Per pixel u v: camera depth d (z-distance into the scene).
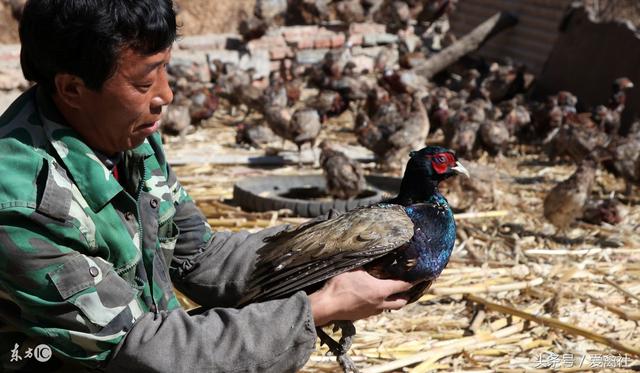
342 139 13.27
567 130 11.27
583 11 14.69
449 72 17.44
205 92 13.66
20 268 3.05
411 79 15.35
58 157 3.20
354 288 3.59
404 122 11.25
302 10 19.09
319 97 14.28
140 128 3.25
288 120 11.70
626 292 6.76
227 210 9.08
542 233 8.57
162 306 3.60
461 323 6.30
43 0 3.00
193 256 3.98
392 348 5.79
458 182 9.13
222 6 18.42
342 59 16.70
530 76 15.54
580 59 14.36
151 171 3.72
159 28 3.04
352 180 9.20
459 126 11.74
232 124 14.10
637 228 8.81
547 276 7.16
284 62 17.95
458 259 7.57
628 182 10.12
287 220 8.69
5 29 15.67
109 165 3.41
